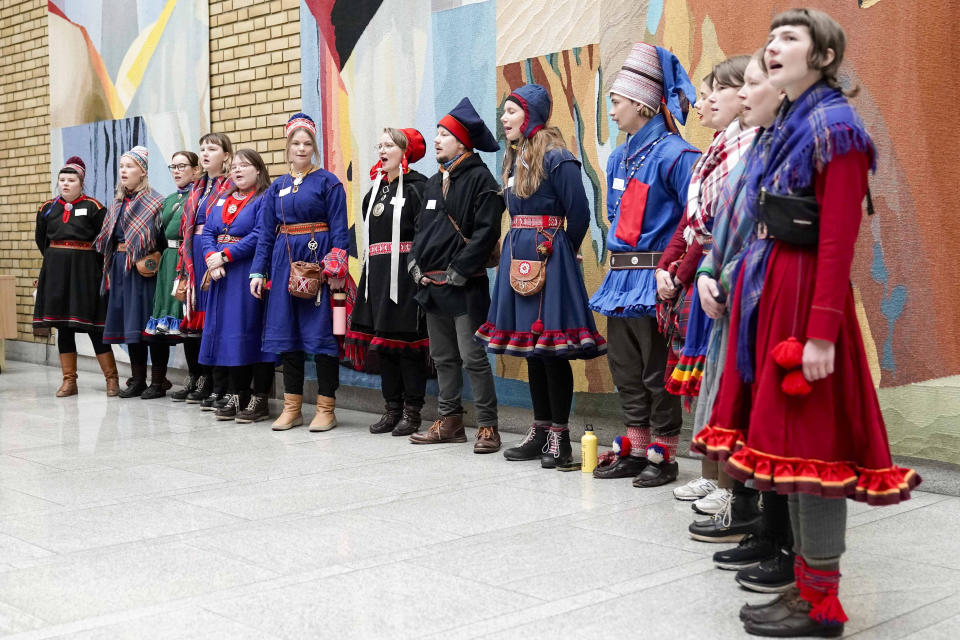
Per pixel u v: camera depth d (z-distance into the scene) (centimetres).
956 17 423
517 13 595
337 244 611
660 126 451
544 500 434
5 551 365
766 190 271
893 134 442
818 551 268
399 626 282
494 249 532
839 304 254
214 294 655
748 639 271
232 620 289
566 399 501
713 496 405
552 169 480
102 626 286
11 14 1036
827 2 459
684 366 367
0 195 1070
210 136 689
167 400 765
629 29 538
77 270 780
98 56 922
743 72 359
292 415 631
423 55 649
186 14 828
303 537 378
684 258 372
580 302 487
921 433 439
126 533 388
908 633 274
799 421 260
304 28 729
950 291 430
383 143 578
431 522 398
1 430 628
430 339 570
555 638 272
